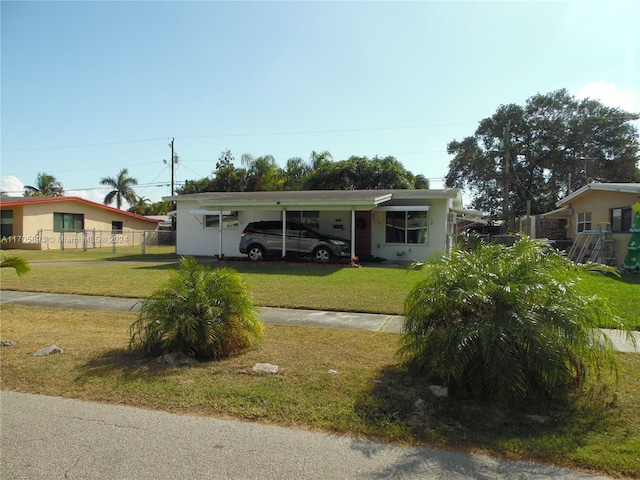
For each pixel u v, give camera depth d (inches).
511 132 1473.9
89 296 370.0
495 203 1528.1
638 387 159.9
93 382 168.2
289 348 215.5
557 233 1044.5
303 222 729.6
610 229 645.9
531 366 140.9
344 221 711.7
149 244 1337.4
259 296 360.2
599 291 168.2
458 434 126.6
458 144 1545.3
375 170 1307.8
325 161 1432.1
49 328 260.1
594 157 1403.8
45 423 135.3
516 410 141.4
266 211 751.1
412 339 171.8
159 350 203.3
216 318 200.5
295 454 116.6
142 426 133.0
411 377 172.6
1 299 358.3
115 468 110.0
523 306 149.8
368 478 105.2
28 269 284.5
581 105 1434.5
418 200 685.3
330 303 332.2
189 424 134.3
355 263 588.4
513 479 104.6
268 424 134.4
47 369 182.5
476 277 157.3
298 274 503.2
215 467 110.2
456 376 146.8
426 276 177.3
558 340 143.8
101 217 1234.0
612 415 137.6
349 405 146.7
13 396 156.4
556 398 147.0
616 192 663.8
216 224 780.0
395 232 696.4
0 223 1037.8
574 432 127.0
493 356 141.4
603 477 105.4
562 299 149.9
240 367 186.5
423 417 136.9
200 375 176.4
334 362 193.2
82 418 138.6
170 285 210.5
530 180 1491.1
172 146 1499.8
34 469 109.7
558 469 109.0
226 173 1397.6
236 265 601.0
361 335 241.9
